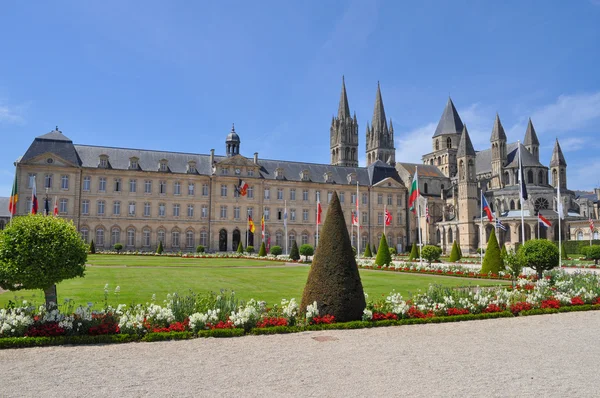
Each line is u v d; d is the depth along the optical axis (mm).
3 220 113562
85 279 35344
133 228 91375
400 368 13102
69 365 13484
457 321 20859
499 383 11750
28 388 11391
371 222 109688
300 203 103625
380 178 112625
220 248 98688
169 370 12922
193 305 19141
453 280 38312
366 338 17156
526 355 14664
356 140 153875
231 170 98500
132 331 16953
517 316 22469
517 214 101125
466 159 105250
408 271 48344
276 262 63875
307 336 17469
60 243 18141
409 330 18719
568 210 104375
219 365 13430
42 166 85312
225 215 97438
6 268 17188
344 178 110125
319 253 20141
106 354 14750
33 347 15664
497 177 121062
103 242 89062
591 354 14836
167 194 94188
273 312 19906
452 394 10898
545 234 97938
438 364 13547
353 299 19641
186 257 74875
